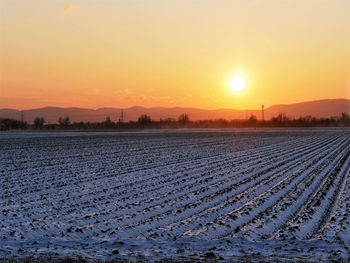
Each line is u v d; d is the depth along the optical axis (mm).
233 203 20109
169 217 17531
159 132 111062
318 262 10992
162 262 10969
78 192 23578
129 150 52844
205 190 23609
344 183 26281
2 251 12391
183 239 14180
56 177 29562
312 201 20578
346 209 18719
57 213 18547
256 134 95312
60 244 13641
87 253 12281
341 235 14430
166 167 35094
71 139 77062
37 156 45031
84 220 17172
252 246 13117
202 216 17656
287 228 15594
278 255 11906
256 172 31500
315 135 89125
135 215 17781
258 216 18047
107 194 22922
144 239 14312
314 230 15898
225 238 14164
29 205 20219
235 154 47031
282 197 21953
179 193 23016
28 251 12523
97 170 33312
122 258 11562
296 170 32469
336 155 44281
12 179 28734
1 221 17062
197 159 41688
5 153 48531
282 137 82062
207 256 11719
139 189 24297
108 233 15195
